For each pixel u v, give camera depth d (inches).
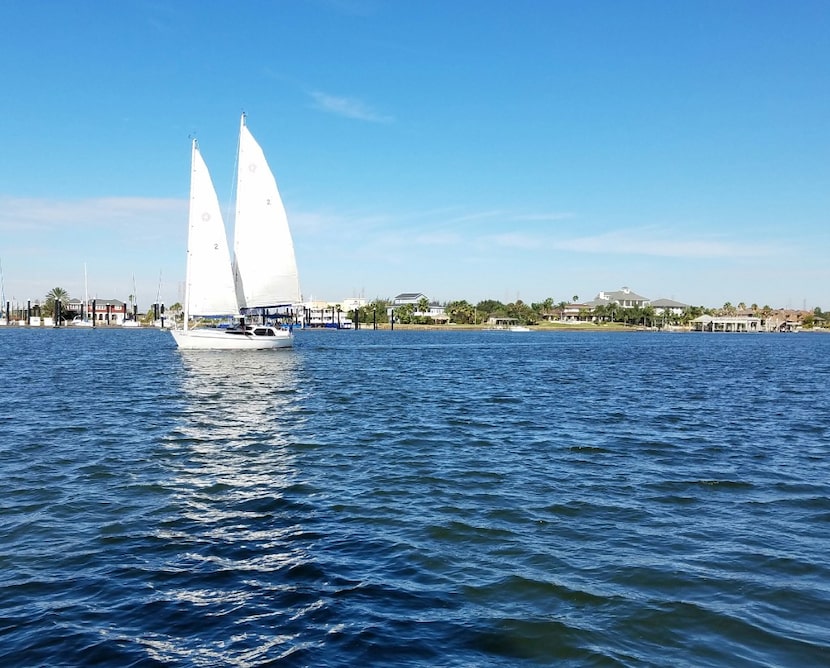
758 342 6112.2
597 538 493.7
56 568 431.8
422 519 538.9
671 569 431.2
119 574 422.0
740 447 862.5
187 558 450.6
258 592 394.6
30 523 523.8
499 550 466.9
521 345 4763.8
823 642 336.5
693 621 358.0
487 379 1924.2
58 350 3319.4
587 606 376.2
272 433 948.6
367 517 545.0
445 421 1079.6
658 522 534.0
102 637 338.6
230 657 319.0
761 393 1567.4
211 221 2620.6
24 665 311.4
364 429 992.2
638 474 702.5
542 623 354.9
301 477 682.2
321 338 5861.2
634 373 2199.8
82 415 1106.1
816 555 458.9
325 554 458.3
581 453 816.3
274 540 487.8
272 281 2760.8
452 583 408.5
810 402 1385.3
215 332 2719.0
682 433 971.9
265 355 2726.4
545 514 553.3
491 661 316.8
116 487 636.1
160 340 4761.3
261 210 2714.1
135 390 1497.3
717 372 2268.7
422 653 323.3
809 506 583.5
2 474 682.8
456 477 684.7
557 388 1660.9
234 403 1285.7
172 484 649.0
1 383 1636.3
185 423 1031.6
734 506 582.6
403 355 3265.3
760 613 368.5
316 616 362.6
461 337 6624.0
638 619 360.2
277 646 329.4
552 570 429.4
